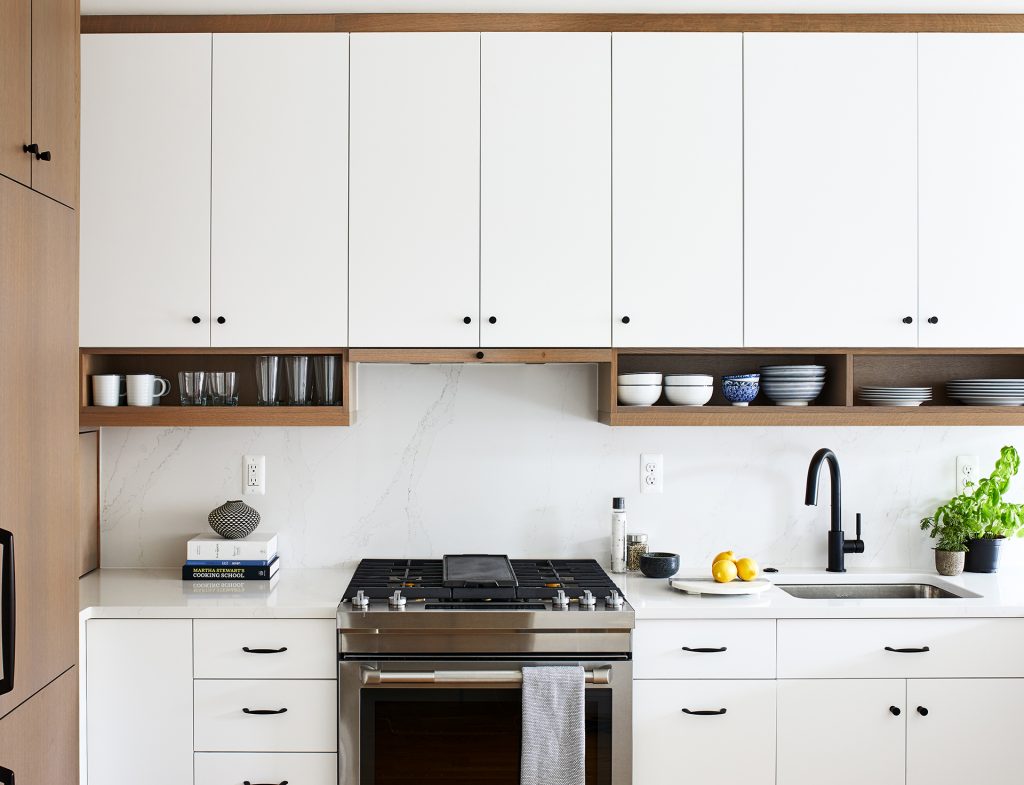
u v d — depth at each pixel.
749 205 2.59
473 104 2.56
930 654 2.40
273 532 2.86
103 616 2.34
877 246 2.60
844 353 2.63
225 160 2.55
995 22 2.63
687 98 2.58
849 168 2.60
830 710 2.40
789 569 2.89
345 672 2.32
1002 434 2.93
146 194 2.55
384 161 2.56
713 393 2.89
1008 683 2.40
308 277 2.56
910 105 2.60
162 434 2.85
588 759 2.35
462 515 2.89
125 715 2.35
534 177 2.57
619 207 2.57
